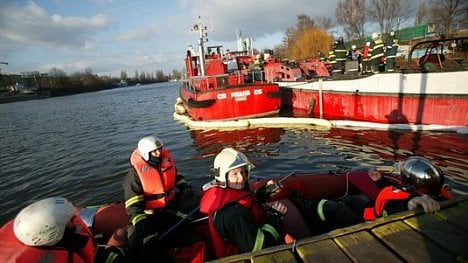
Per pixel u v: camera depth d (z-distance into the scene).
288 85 12.75
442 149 5.95
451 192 4.28
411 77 7.57
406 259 1.37
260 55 15.20
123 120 16.84
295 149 7.07
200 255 2.27
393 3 28.39
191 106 10.79
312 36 33.75
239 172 2.13
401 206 2.06
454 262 1.32
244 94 10.52
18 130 16.62
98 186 6.20
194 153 7.66
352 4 30.75
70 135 13.16
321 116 10.66
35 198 6.00
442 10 23.20
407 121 7.85
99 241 3.28
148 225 2.77
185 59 15.08
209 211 2.09
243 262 1.46
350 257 1.41
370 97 8.73
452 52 11.28
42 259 1.48
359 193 3.81
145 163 3.13
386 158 5.89
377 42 8.84
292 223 2.91
